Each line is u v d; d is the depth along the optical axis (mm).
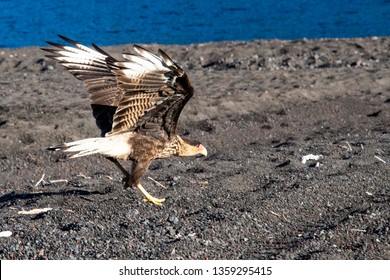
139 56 9594
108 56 10969
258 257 9922
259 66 25031
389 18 43406
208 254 10008
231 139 17234
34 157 15875
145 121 10703
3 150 16344
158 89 10008
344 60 25547
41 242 10320
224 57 26094
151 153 10969
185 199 12195
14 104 19125
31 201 12367
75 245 10227
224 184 12984
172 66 9555
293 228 11039
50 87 21391
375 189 12617
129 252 10000
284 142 16766
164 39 38531
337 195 12312
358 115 19109
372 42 27734
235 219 11125
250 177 13453
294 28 41188
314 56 25797
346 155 15008
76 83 22000
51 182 13828
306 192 12344
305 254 10008
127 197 12305
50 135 17016
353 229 10828
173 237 10562
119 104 10320
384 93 20875
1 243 10305
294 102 20078
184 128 18078
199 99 19719
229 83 21703
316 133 17734
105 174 14570
